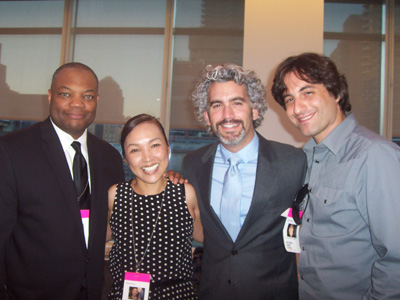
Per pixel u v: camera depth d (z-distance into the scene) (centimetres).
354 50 424
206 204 155
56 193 150
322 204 128
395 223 104
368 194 111
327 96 131
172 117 428
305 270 134
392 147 111
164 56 427
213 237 154
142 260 142
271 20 371
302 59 134
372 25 424
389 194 106
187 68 428
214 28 427
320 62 130
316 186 135
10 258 151
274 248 150
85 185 163
